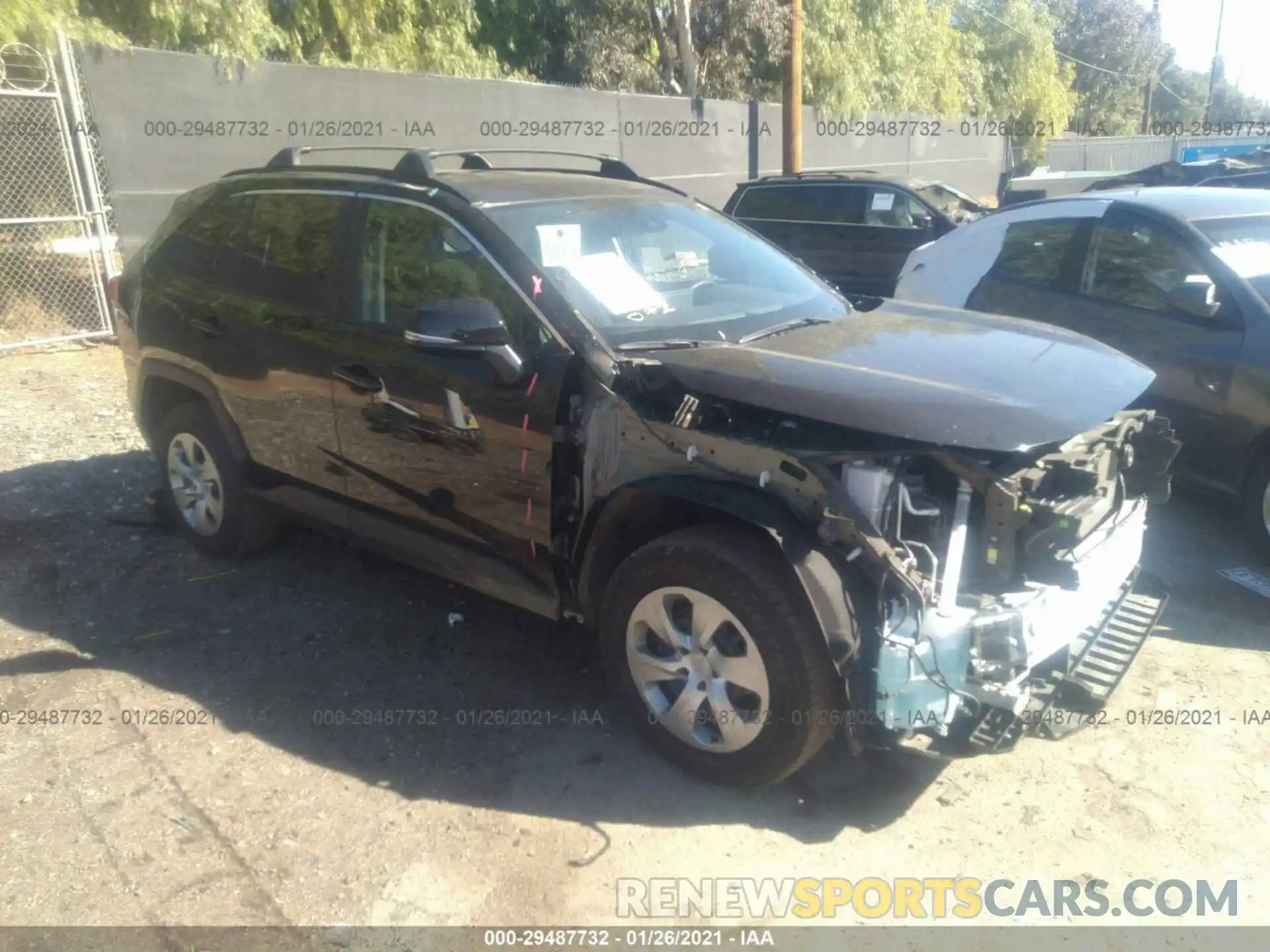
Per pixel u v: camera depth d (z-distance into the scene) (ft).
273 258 14.64
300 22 41.29
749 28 60.75
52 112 32.17
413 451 12.78
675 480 10.66
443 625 14.65
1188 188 21.31
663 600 10.96
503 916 9.40
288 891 9.64
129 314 16.84
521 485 11.79
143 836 10.32
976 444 9.48
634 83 59.88
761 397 10.22
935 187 40.32
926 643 9.66
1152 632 14.06
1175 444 12.59
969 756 10.46
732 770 10.81
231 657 13.76
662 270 13.43
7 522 17.92
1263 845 10.32
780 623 10.00
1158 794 11.08
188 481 16.65
